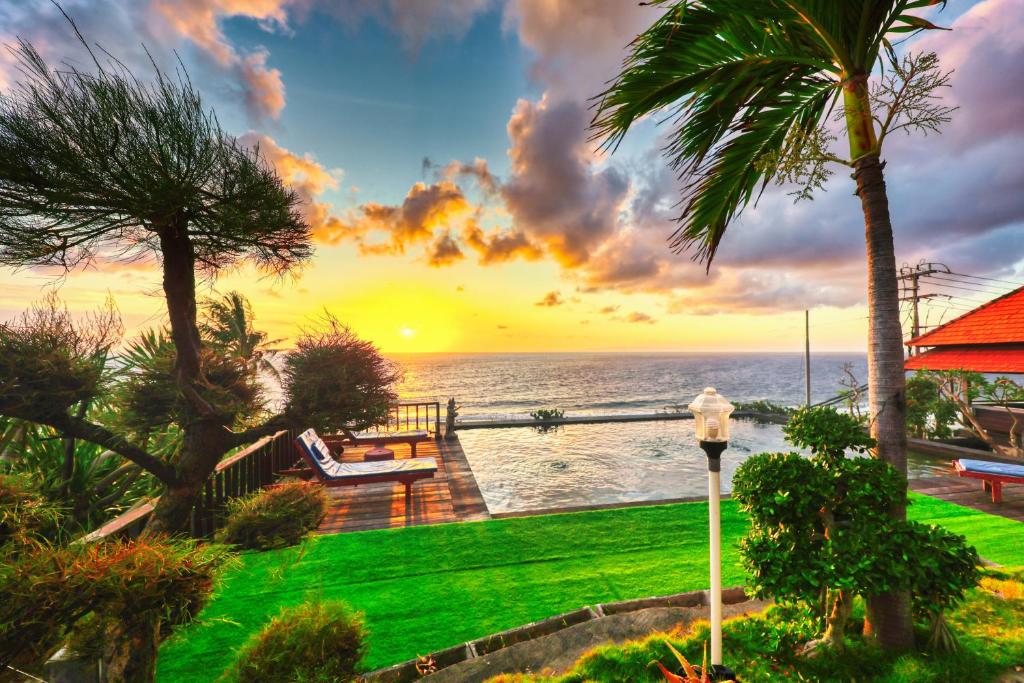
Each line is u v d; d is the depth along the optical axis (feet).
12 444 17.65
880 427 10.14
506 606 13.17
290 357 19.45
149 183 11.15
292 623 8.45
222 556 6.91
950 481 26.76
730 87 10.75
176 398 15.37
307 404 18.08
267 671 7.64
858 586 8.66
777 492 9.73
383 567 15.78
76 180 10.59
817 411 10.65
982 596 12.12
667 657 10.01
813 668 9.50
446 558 16.52
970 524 19.63
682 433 63.67
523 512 21.88
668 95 11.23
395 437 35.35
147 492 19.93
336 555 16.76
